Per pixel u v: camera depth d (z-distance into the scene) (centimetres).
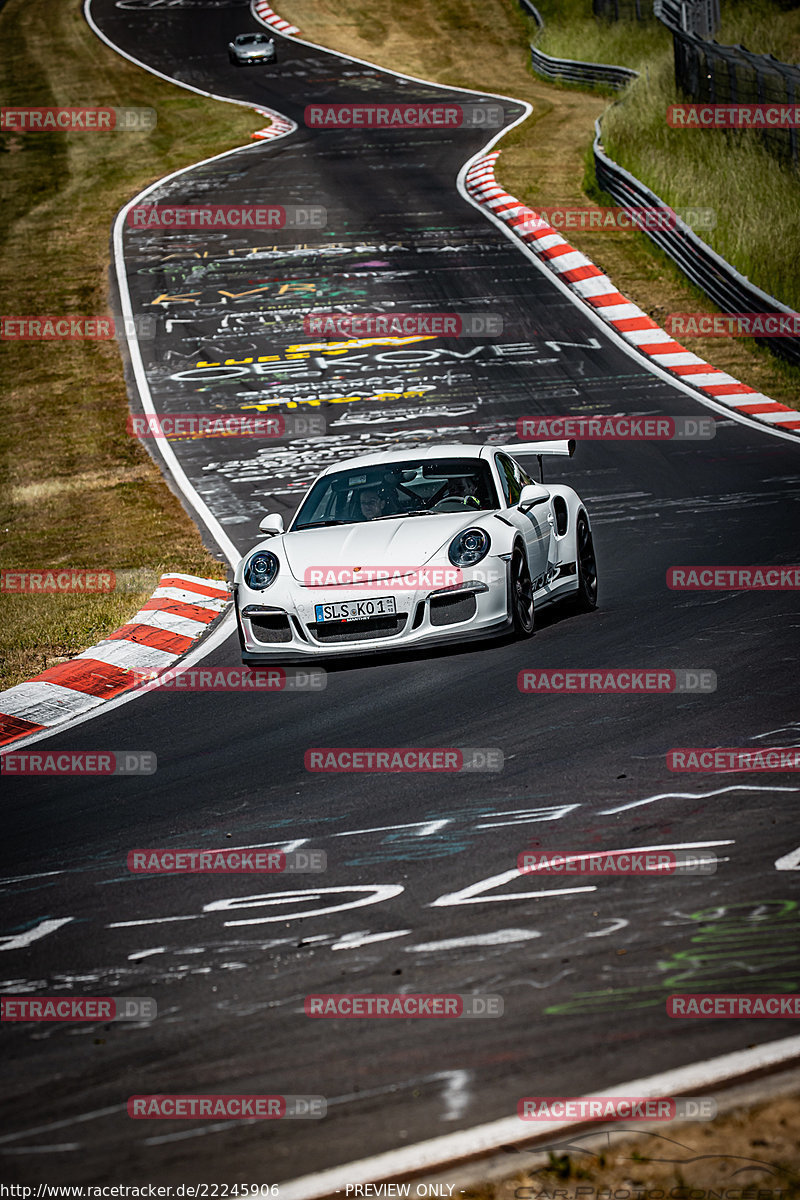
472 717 2572
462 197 11512
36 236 11881
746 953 1438
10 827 2281
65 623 3875
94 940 1712
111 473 6266
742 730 2273
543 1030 1316
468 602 2994
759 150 9781
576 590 3481
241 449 6438
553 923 1577
